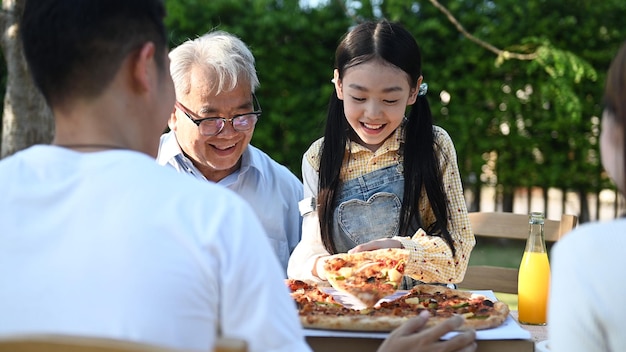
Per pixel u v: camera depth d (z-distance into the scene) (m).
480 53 7.02
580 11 7.09
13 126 4.34
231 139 2.51
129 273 1.20
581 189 7.41
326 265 2.07
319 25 7.11
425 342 1.60
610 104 1.22
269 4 7.13
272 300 1.25
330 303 1.99
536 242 2.21
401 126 2.40
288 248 2.87
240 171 2.75
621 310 1.14
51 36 1.30
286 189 2.85
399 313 1.87
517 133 7.23
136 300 1.19
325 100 7.08
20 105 4.32
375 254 2.10
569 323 1.18
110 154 1.27
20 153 1.33
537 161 7.35
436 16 7.11
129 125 1.35
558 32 7.06
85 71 1.30
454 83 7.11
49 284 1.20
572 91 6.61
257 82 2.58
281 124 7.12
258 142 7.14
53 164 1.28
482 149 7.28
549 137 7.25
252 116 2.53
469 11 7.09
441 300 2.05
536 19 7.04
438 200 2.31
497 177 7.42
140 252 1.20
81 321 1.19
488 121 7.21
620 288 1.15
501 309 1.90
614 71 1.21
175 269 1.21
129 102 1.34
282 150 7.23
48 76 1.32
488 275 2.65
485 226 2.71
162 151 2.70
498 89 7.10
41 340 0.99
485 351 1.73
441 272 2.20
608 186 7.34
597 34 7.10
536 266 2.19
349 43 2.29
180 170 2.69
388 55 2.22
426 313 1.67
